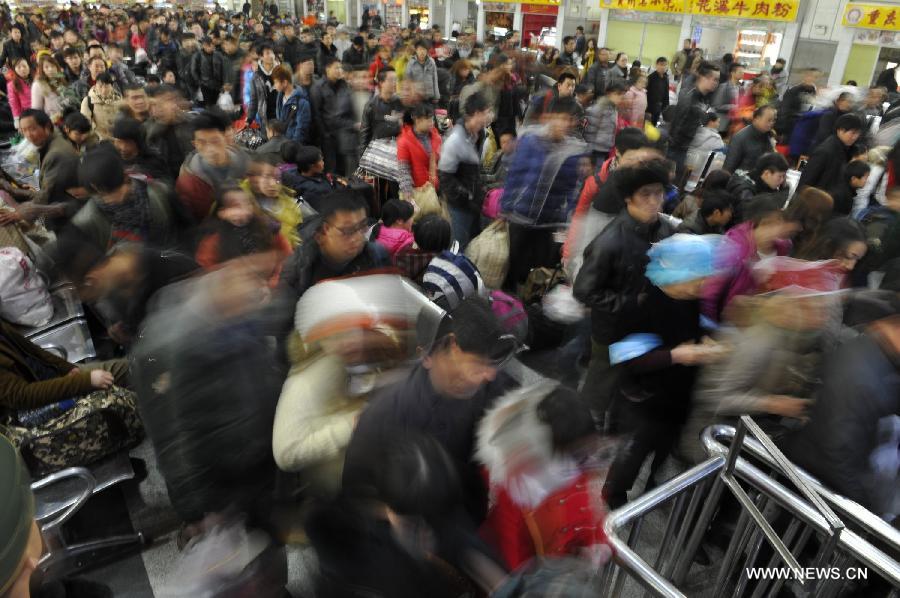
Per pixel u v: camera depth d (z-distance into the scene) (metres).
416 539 1.37
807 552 2.43
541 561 1.44
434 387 1.62
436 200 4.75
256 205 3.15
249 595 1.86
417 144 4.96
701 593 2.58
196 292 1.89
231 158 3.92
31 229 4.72
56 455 2.60
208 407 1.79
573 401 1.57
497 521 1.50
